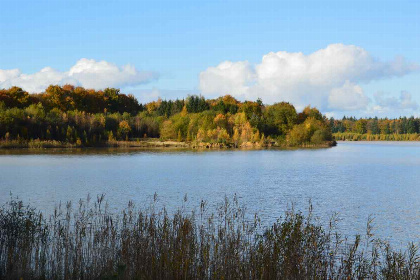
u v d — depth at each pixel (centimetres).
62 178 4156
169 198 2939
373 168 5478
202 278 994
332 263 1055
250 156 7581
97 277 1023
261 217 2275
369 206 2734
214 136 10644
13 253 1093
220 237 1129
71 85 15038
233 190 3394
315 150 9788
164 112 14025
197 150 9281
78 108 13400
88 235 1366
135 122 11875
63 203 2683
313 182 3988
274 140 11300
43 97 12662
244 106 12975
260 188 3541
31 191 3272
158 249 1077
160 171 4903
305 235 1078
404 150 10450
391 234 2003
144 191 3297
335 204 2802
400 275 1012
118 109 15212
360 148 11412
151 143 10462
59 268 1086
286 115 12056
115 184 3725
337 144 14825
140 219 1274
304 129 11562
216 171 4938
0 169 4962
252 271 990
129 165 5647
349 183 3928
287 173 4775
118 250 1127
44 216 2117
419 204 2822
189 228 1151
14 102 11675
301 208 2633
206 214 2181
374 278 1042
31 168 5112
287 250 1004
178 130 11338
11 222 1193
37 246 1174
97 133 10488
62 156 7075
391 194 3269
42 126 9644
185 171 4922
